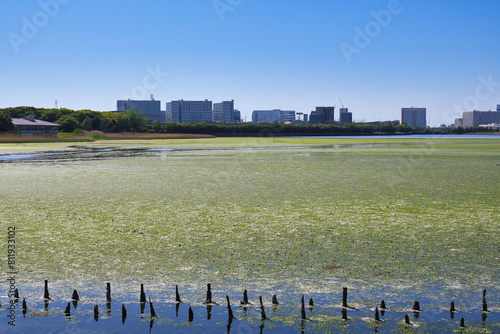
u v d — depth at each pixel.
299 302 9.63
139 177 32.59
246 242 14.13
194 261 12.26
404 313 9.11
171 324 8.62
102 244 13.88
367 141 116.75
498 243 13.93
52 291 10.20
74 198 22.78
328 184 28.31
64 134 150.88
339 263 12.07
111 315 8.98
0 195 23.81
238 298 9.83
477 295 9.97
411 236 14.82
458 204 20.88
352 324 8.64
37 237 14.67
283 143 102.75
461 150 68.75
